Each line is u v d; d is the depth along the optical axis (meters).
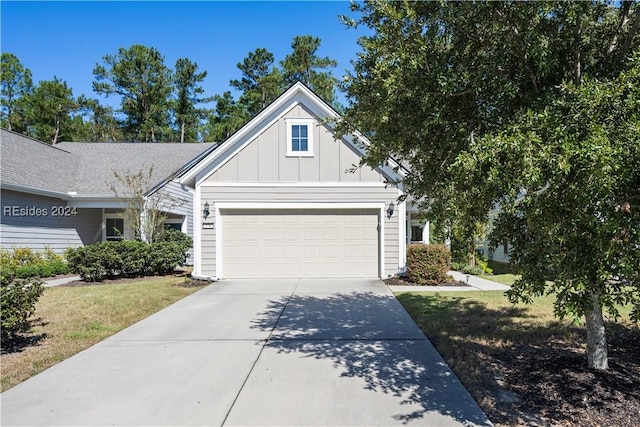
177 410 3.63
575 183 2.51
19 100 37.50
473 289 10.25
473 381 4.15
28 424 3.40
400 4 3.70
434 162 4.00
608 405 3.48
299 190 12.19
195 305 8.37
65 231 15.48
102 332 6.27
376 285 10.89
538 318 6.84
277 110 12.24
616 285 2.99
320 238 12.22
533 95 3.52
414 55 3.46
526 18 3.22
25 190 13.27
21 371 4.64
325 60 34.81
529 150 2.55
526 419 3.35
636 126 2.48
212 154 12.09
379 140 4.03
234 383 4.24
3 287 5.43
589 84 2.87
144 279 12.83
